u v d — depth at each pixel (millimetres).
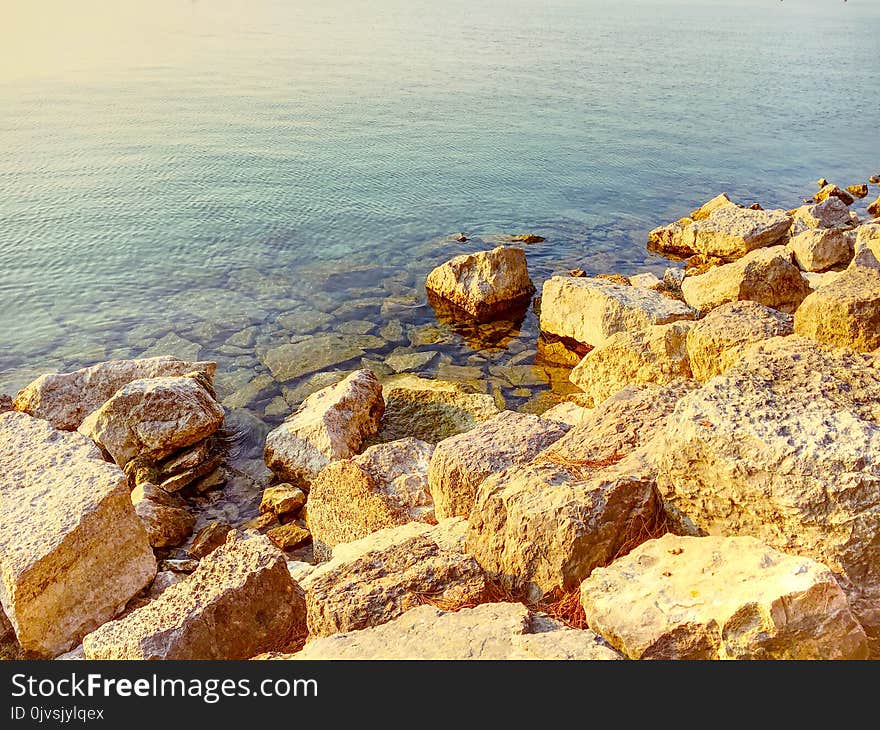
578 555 6559
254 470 13422
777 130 44250
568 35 101562
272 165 34062
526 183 32250
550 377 16469
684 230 24438
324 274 22109
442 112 47375
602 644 5547
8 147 36000
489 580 6906
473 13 139500
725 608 5359
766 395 6695
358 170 33594
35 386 14086
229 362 16953
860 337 9812
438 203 29141
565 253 24141
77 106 45969
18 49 72375
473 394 15000
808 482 5738
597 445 8305
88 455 9695
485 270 19453
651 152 38250
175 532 11445
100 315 19297
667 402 9062
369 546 8469
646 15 149125
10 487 9172
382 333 18500
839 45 97812
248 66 64938
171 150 36344
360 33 96750
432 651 5660
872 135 43500
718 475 6234
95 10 127562
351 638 5922
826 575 5164
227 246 24250
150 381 13500
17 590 7992
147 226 25906
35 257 22953
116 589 8977
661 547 6391
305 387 15945
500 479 7527
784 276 16719
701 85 60469
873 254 17266
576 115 47344
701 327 11539
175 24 104188
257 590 7559
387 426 14312
